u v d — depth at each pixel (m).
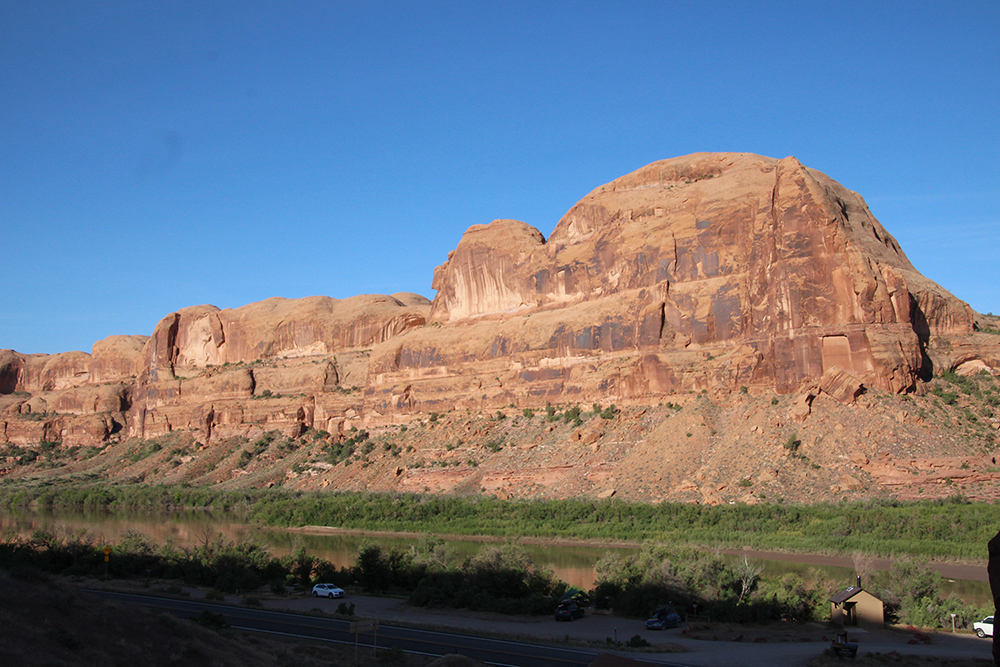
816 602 58.19
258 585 71.81
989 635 51.25
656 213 146.00
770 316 115.81
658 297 134.12
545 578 66.00
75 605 36.66
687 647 47.62
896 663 43.34
